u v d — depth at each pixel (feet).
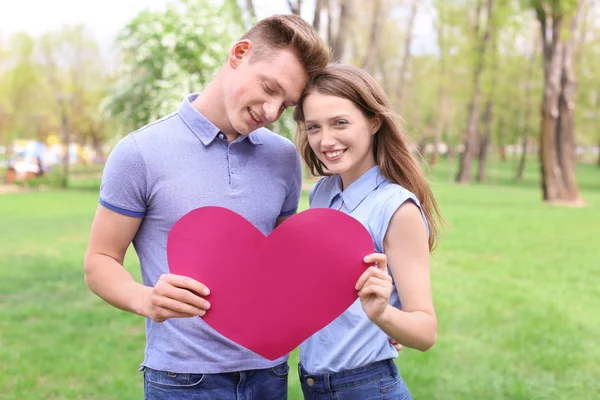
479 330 16.99
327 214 5.38
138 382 13.38
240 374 5.90
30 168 82.99
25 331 16.88
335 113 5.79
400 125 6.17
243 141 6.11
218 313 5.39
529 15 79.36
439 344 15.81
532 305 19.62
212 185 5.86
